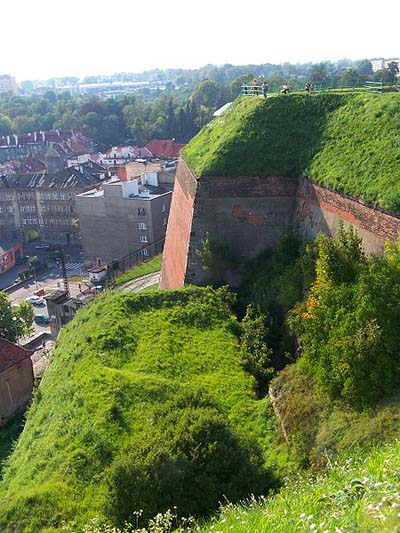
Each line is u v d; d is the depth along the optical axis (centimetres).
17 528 1502
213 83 17362
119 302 2669
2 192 9719
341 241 1936
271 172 2947
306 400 1775
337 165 2580
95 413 1922
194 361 2262
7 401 3438
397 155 2275
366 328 1572
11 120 19050
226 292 2773
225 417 1784
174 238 3662
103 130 15812
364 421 1525
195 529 1140
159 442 1512
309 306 1842
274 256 2844
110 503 1431
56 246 9481
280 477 1573
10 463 2091
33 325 5884
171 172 7775
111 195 7219
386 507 787
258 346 2348
